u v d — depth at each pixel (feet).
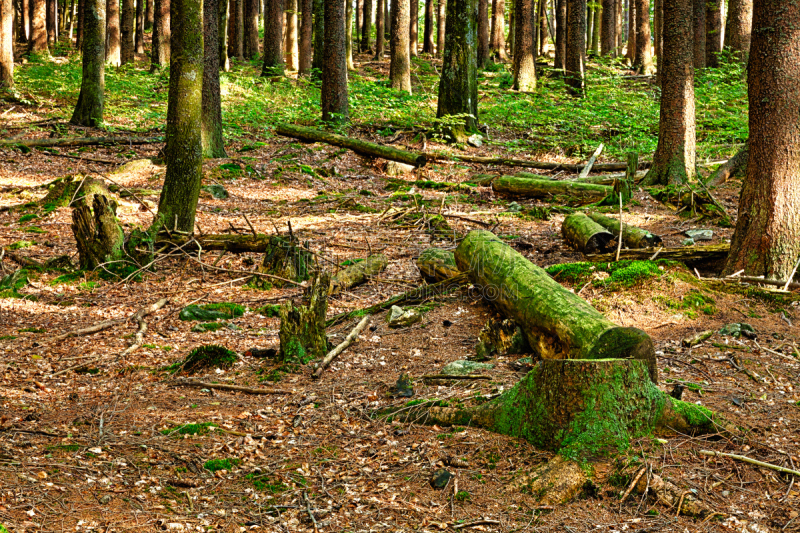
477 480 13.23
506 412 14.94
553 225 38.73
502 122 69.26
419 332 22.25
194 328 23.86
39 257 31.91
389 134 63.77
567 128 65.57
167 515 11.59
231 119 67.72
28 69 84.99
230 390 18.10
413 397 17.01
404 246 34.76
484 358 19.67
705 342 19.93
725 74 71.36
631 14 116.67
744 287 23.06
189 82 32.40
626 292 22.75
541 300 18.89
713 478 13.14
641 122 65.77
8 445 13.61
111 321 24.30
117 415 16.01
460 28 62.64
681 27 43.01
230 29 113.60
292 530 11.44
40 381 18.67
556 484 12.79
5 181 45.75
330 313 25.52
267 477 13.26
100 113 62.90
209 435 14.99
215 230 37.63
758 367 18.30
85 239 30.22
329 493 12.73
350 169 55.26
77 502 11.69
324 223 40.06
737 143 58.18
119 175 48.78
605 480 12.99
